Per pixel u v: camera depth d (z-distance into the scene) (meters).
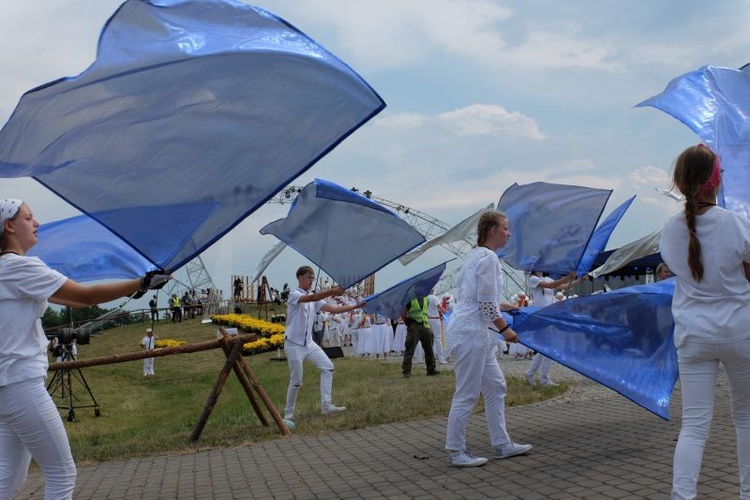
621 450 6.34
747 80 5.95
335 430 8.52
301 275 9.63
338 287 9.06
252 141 3.79
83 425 11.91
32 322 3.81
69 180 3.81
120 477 6.77
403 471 6.16
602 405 8.99
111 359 8.61
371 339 22.47
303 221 7.43
